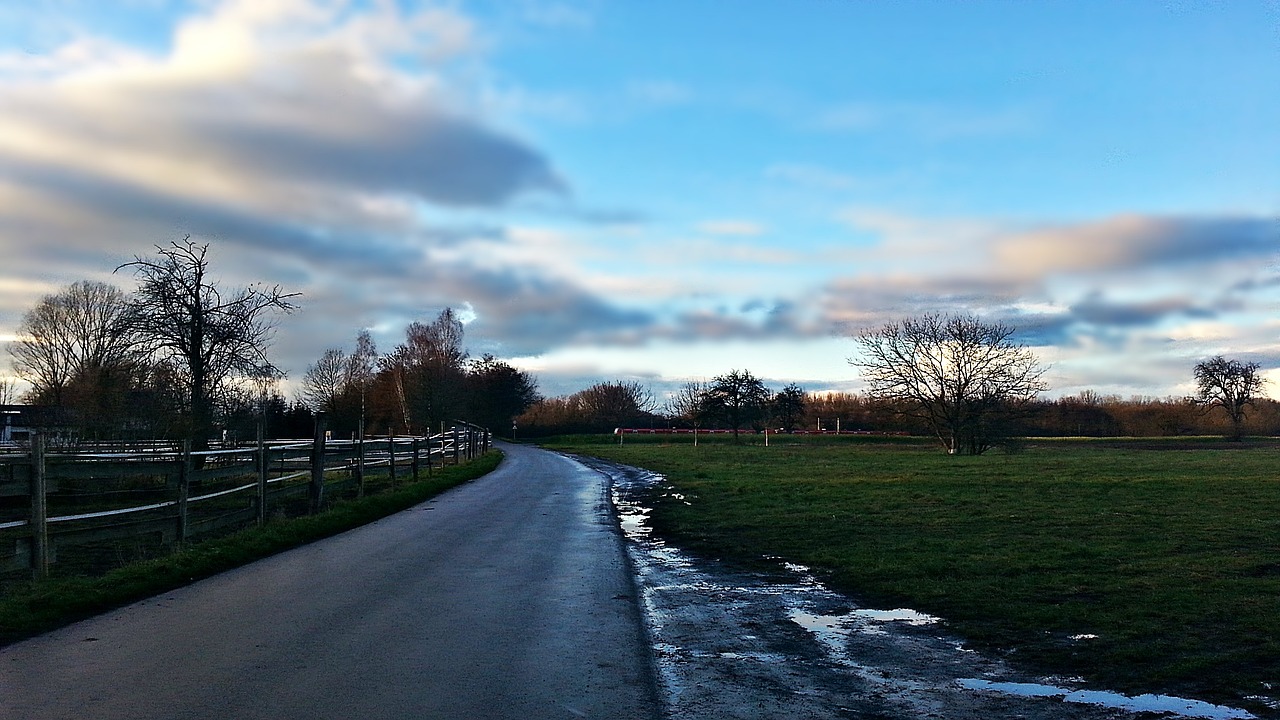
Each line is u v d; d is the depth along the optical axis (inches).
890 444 2637.8
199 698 207.2
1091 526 542.6
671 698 214.7
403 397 2878.9
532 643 268.8
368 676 228.2
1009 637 277.6
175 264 1007.6
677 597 353.7
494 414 3826.3
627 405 4350.4
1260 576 371.2
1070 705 211.8
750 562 444.8
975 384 1886.1
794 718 200.5
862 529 551.2
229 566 418.3
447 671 234.4
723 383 2861.7
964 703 213.3
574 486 1006.4
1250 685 224.8
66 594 319.0
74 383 1373.0
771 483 955.3
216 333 1016.9
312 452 645.9
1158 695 218.7
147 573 365.7
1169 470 1156.5
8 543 480.7
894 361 1961.1
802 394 3193.9
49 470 363.9
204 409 1024.2
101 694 209.8
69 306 2255.2
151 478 879.7
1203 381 3257.9
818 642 276.8
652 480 1098.1
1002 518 590.9
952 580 373.1
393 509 721.6
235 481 900.0
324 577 388.8
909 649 267.1
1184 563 402.6
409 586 366.9
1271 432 3287.4
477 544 507.5
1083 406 3385.8
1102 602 322.3
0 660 242.1
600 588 366.0
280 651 254.1
